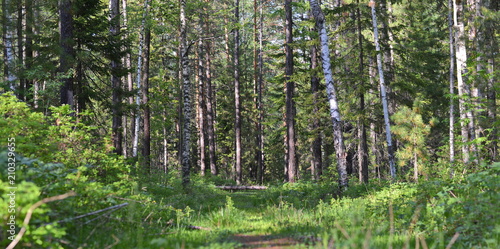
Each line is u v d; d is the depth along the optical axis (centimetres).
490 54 1633
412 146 1664
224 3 3394
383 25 2256
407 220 675
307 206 1180
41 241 411
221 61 4134
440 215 624
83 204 614
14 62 1490
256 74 3769
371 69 2236
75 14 1644
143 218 748
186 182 1723
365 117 1931
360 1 1919
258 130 3922
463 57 1700
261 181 3869
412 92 1902
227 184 2783
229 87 4028
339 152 1343
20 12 1627
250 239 613
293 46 2105
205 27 3444
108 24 1731
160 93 2975
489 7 1758
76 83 1711
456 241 511
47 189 525
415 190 896
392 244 508
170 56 3088
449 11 1819
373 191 1243
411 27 2486
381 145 2330
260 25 3550
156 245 520
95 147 1025
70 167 854
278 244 548
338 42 2020
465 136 1534
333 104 1357
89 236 521
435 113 2547
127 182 977
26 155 707
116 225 629
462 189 697
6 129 698
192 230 744
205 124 4309
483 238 486
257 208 1307
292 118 2317
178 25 2595
